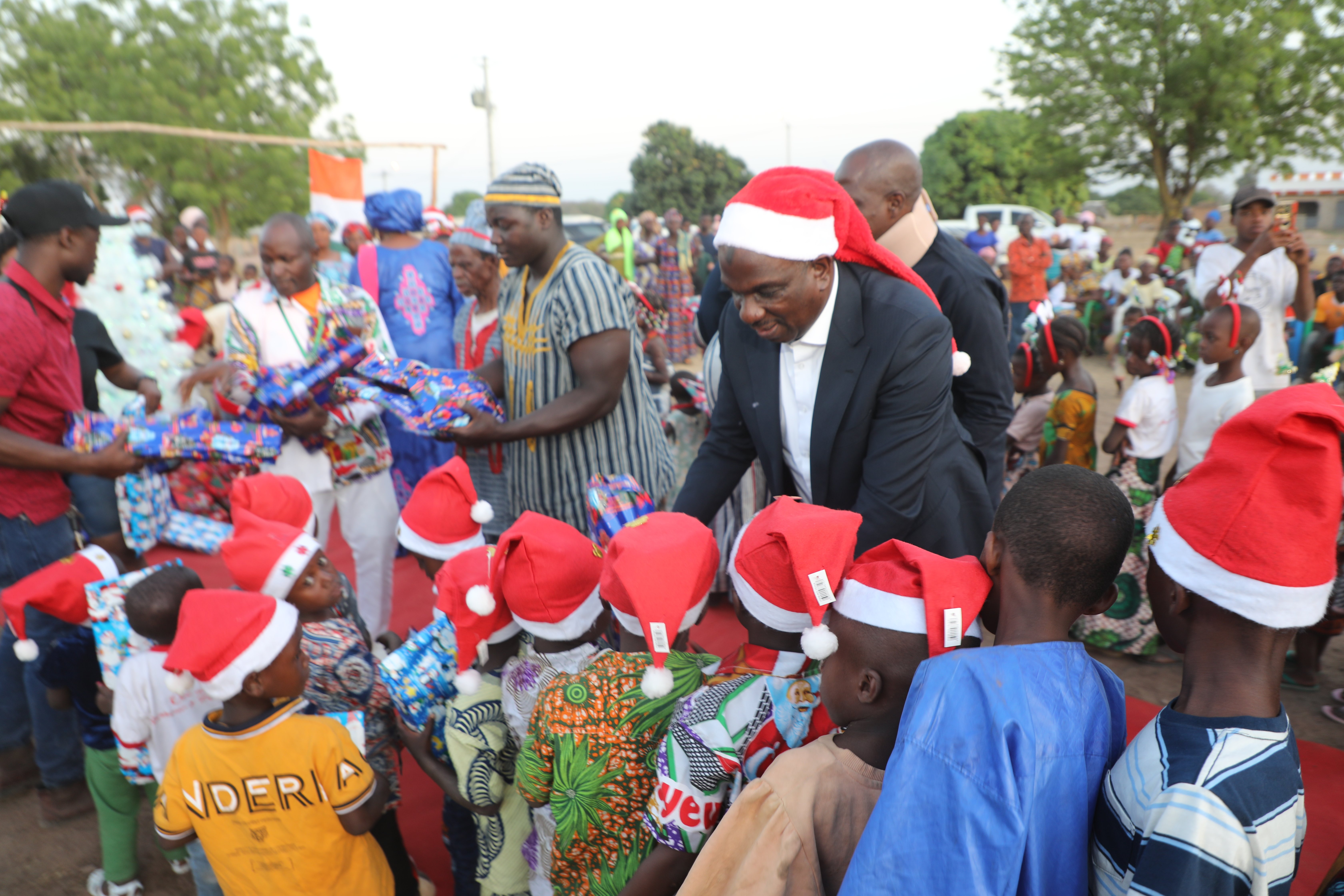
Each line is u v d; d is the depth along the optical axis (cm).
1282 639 120
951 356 217
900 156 281
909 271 221
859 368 215
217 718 193
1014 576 137
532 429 288
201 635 181
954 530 237
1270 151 2061
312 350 344
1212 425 383
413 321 502
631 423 306
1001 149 3256
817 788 137
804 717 159
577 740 178
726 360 242
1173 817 112
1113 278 1203
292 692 194
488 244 436
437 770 220
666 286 1253
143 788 267
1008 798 117
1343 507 114
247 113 2711
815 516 157
